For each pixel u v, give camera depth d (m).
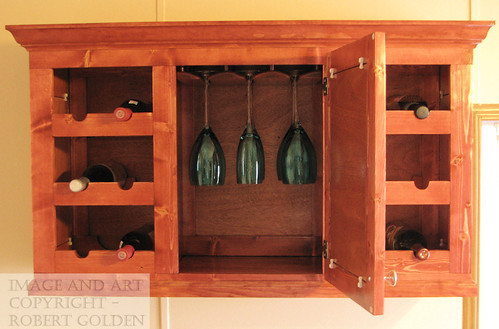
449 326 1.16
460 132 0.91
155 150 0.92
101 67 0.95
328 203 0.92
